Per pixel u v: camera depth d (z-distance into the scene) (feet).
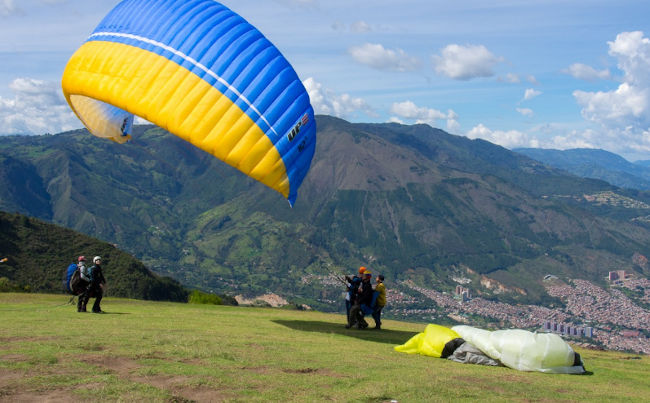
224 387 26.68
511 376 35.86
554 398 29.76
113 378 26.91
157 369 29.66
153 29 57.93
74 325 48.37
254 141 55.21
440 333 43.88
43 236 391.65
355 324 67.87
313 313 87.71
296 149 57.88
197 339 42.04
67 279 62.80
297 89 59.21
